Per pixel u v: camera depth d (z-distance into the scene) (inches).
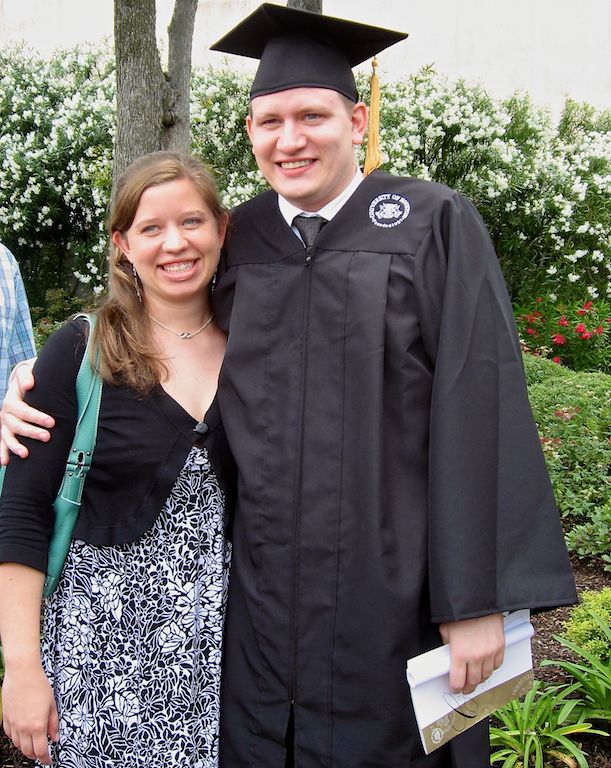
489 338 67.1
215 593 71.8
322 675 67.8
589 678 107.7
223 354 77.1
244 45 79.8
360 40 75.4
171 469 70.4
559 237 327.0
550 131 347.3
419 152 313.0
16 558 68.0
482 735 71.2
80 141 332.2
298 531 68.4
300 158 71.0
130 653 69.7
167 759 69.5
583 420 206.2
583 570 155.0
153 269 71.9
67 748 69.8
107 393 71.0
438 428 64.9
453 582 63.0
